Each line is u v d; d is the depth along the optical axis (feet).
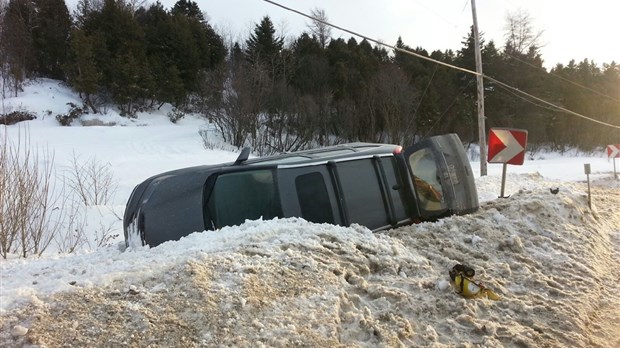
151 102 138.72
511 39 186.80
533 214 22.66
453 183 21.39
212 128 121.19
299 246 13.82
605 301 16.20
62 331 8.77
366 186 18.60
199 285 10.68
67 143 80.69
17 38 130.21
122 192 44.06
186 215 16.53
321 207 17.17
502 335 12.14
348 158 18.56
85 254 17.76
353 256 14.12
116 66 127.85
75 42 125.80
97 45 129.90
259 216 16.57
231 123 113.60
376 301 12.40
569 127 185.57
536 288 15.92
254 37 160.66
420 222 20.33
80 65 124.77
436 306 12.92
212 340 9.13
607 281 18.38
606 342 13.15
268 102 123.24
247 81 120.78
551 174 85.05
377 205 18.69
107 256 14.92
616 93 204.64
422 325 11.90
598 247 22.49
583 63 232.73
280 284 11.59
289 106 124.26
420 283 13.69
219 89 124.77
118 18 140.87
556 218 23.00
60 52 143.74
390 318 11.57
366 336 10.73
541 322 13.44
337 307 11.21
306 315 10.57
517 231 20.65
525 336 12.30
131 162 63.36
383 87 130.21
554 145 183.62
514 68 171.83
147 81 133.69
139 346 8.64
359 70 145.59
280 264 12.55
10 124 106.73
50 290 10.23
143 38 146.41
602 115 190.39
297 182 17.10
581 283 17.11
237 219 16.60
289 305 10.81
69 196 38.55
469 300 13.48
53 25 144.36
